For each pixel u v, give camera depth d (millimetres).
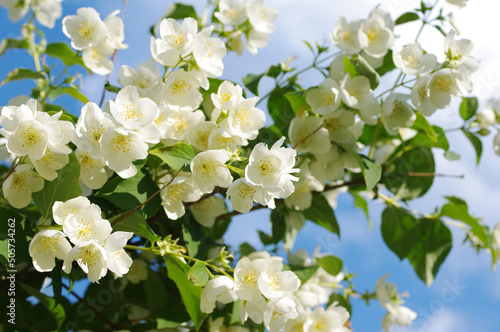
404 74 745
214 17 848
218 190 731
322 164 785
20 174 651
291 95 771
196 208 750
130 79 696
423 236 843
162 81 694
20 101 727
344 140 770
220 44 694
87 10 736
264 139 758
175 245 662
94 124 628
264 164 642
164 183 694
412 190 845
